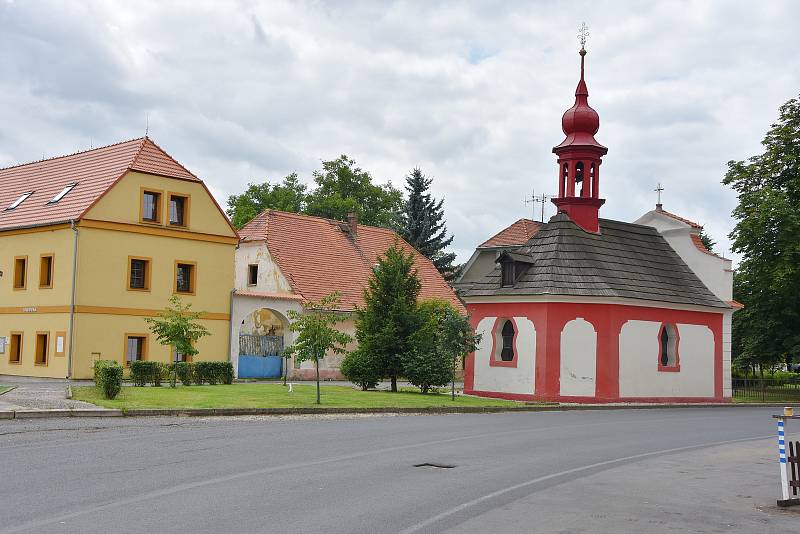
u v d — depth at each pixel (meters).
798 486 11.95
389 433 18.95
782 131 44.38
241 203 72.06
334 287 46.62
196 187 39.00
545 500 11.56
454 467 14.21
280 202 72.75
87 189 37.09
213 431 17.69
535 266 35.09
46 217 36.59
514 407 28.95
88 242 35.00
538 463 15.20
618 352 34.03
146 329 36.66
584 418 26.02
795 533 10.13
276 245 47.00
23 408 19.31
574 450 17.39
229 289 39.81
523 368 33.97
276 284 45.59
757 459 16.92
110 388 22.62
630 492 12.54
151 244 37.09
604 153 37.84
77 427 17.34
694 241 40.09
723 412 31.66
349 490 11.60
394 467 13.89
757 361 48.25
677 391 36.22
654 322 35.59
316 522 9.50
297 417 22.09
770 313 45.50
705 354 37.78
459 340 30.30
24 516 9.29
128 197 36.44
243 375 40.53
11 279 37.50
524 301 34.28
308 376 42.91
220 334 39.28
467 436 19.03
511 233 56.38
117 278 35.84
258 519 9.52
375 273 34.00
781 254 43.09
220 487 11.38
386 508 10.48
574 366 33.41
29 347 36.31
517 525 9.89
